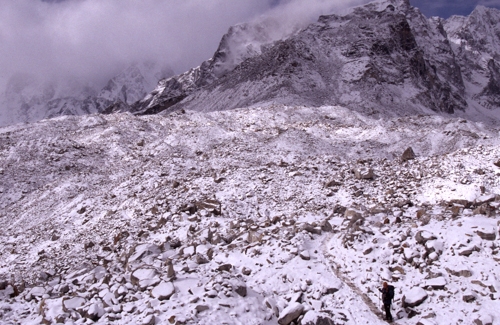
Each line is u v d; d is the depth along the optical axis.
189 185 36.12
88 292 19.20
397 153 58.91
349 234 22.47
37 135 74.31
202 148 59.44
